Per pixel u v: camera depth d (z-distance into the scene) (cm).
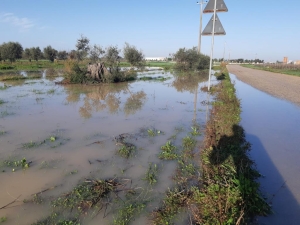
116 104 1070
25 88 1555
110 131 671
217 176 400
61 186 390
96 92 1420
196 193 356
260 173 433
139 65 3300
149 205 342
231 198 326
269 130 689
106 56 2458
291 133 662
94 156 503
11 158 492
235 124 712
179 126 726
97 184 384
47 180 408
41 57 5444
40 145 562
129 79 2172
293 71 3903
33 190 378
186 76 2783
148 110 954
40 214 322
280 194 368
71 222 301
